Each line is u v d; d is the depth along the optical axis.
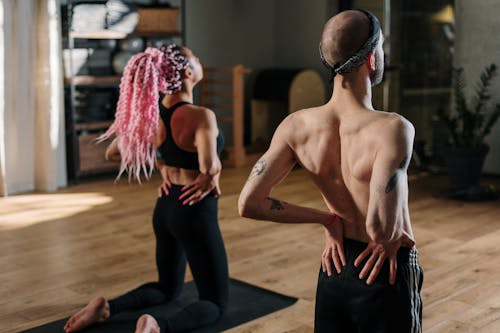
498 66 6.23
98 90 6.36
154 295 3.12
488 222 4.71
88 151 6.13
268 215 1.64
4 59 5.61
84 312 2.90
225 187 5.90
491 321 2.97
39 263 3.88
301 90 7.31
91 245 4.22
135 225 4.69
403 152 1.46
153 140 2.87
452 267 3.72
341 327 1.70
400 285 1.59
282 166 1.64
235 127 6.93
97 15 6.05
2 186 5.64
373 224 1.45
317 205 5.29
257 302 3.20
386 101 7.05
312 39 7.74
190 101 2.88
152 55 2.77
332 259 1.68
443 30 6.64
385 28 7.02
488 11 6.23
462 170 5.48
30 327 2.96
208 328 2.88
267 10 8.03
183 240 2.90
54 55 5.79
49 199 5.53
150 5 6.67
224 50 7.69
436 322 2.96
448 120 5.70
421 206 5.19
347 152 1.54
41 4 5.73
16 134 5.76
